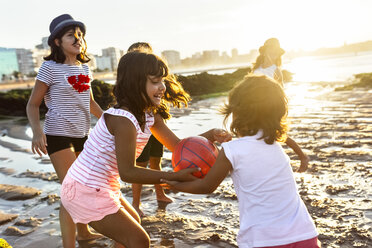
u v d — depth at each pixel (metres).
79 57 3.70
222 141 3.08
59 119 3.42
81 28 3.59
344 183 4.67
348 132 7.57
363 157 5.73
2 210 4.60
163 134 3.21
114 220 2.52
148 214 4.19
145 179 2.44
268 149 2.21
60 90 3.44
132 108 2.51
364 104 11.47
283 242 2.03
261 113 2.18
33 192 5.17
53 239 3.74
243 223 2.15
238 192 2.23
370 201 4.07
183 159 2.66
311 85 21.45
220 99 16.50
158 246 3.42
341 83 21.48
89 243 3.58
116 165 2.57
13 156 7.58
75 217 2.60
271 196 2.12
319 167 5.37
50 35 3.46
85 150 2.59
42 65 3.46
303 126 8.46
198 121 10.16
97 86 16.06
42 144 3.24
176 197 4.74
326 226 3.56
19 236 3.84
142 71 2.45
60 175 3.39
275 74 5.14
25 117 15.54
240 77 22.62
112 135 2.48
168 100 3.35
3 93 18.62
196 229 3.73
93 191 2.50
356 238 3.29
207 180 2.29
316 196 4.29
